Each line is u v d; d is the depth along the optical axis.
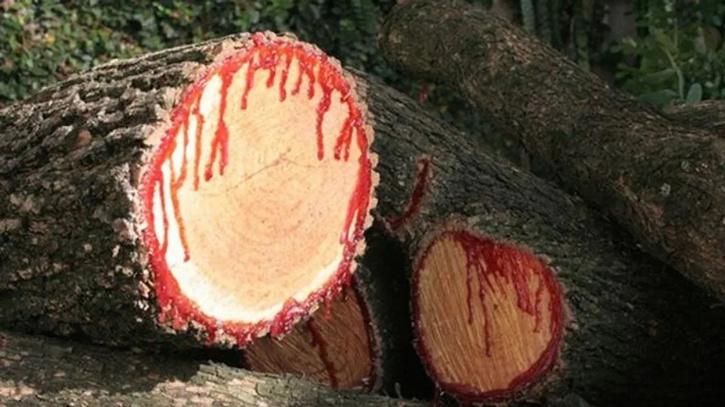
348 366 4.22
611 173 4.01
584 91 4.44
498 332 3.88
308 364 4.24
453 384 4.01
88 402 3.28
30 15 6.55
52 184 3.20
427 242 4.08
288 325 3.48
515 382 3.84
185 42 6.93
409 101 4.62
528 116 4.50
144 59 3.44
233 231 3.26
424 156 4.39
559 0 7.69
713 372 4.18
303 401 3.56
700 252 3.65
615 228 4.12
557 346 3.73
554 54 4.77
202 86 3.13
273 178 3.36
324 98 3.46
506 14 7.68
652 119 4.16
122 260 3.03
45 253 3.26
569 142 4.27
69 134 3.27
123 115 3.15
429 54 5.11
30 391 3.28
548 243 3.82
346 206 3.59
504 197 4.40
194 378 3.43
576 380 3.79
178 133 3.09
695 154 3.79
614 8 7.80
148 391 3.34
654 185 3.81
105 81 3.45
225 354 3.89
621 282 3.90
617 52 7.59
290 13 7.14
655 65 6.88
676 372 4.07
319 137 3.47
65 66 6.64
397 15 5.34
